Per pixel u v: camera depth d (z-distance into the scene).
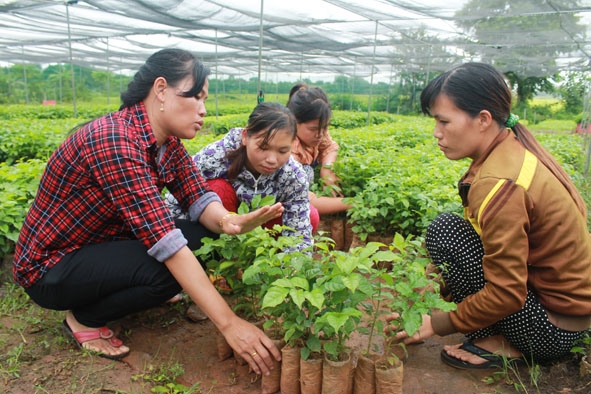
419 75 32.78
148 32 15.99
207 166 3.45
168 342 2.98
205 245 2.61
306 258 2.38
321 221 5.07
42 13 12.74
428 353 2.96
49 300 2.65
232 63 28.06
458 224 2.68
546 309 2.51
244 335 2.38
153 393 2.48
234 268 2.77
